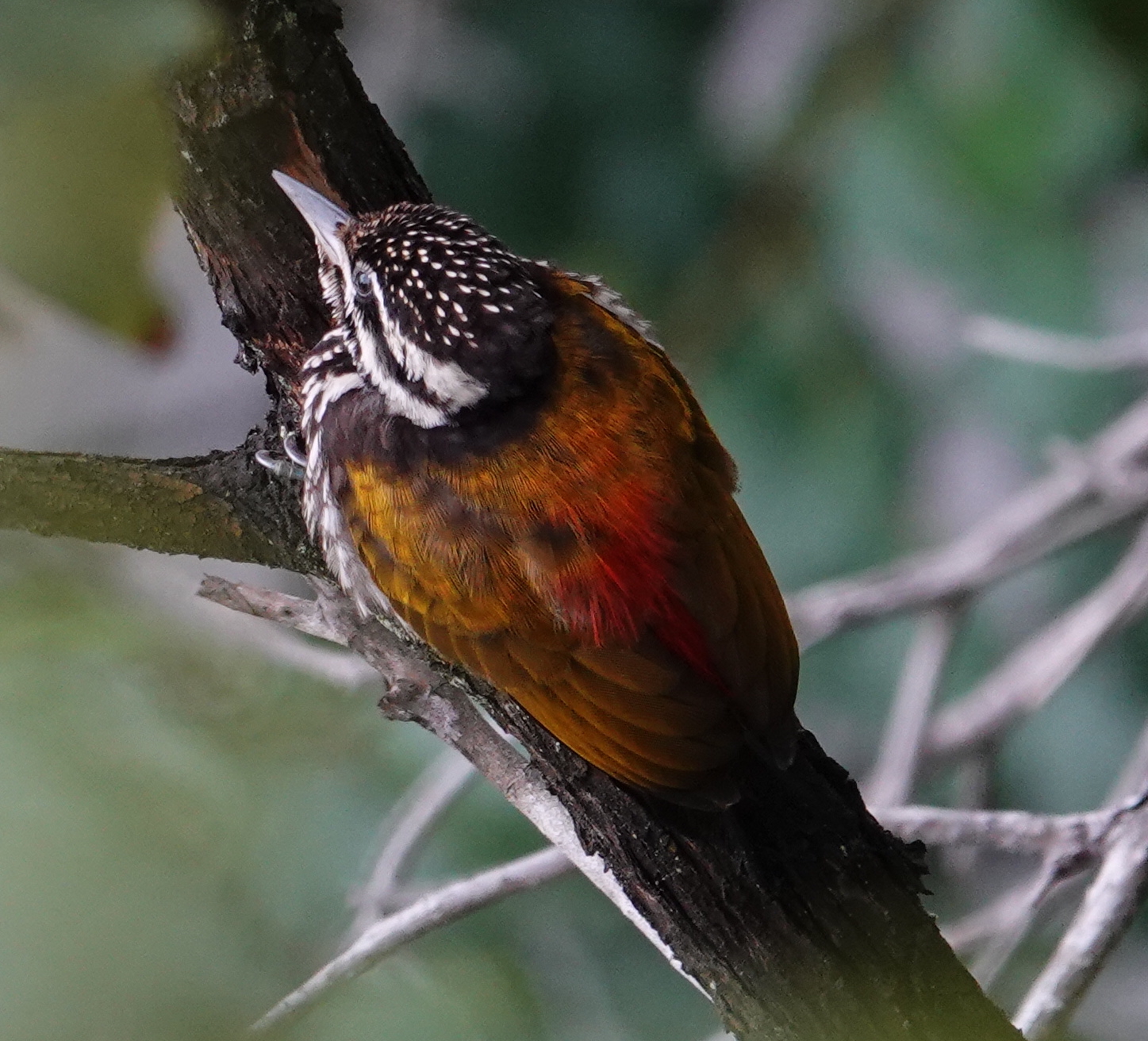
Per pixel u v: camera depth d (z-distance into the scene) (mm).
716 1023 6488
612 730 6172
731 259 6574
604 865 6191
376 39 6621
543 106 6598
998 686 6461
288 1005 6059
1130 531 6555
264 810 6043
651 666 6172
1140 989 6535
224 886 5992
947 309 6559
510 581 6188
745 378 6578
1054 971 6230
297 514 6223
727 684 6172
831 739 6629
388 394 6215
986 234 6512
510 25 6609
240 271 6215
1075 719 6586
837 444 6582
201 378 6371
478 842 6477
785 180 6555
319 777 6281
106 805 5980
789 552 6586
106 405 6352
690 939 6164
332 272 6223
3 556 6102
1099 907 6238
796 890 6152
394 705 6223
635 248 6586
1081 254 6516
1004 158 6480
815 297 6566
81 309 6012
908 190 6512
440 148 6602
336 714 6234
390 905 6316
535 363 6207
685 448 6207
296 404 6238
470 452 6199
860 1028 6148
